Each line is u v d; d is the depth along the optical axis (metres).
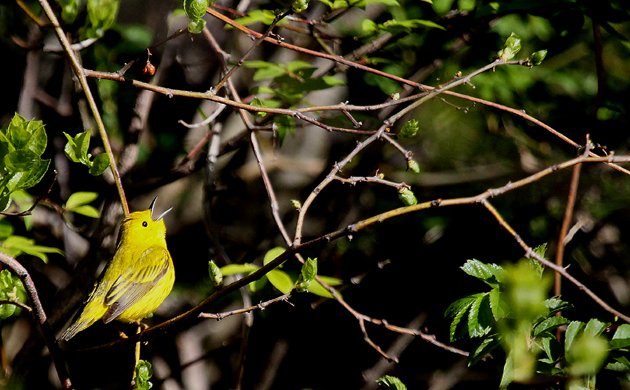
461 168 14.62
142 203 14.23
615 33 10.38
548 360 6.10
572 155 13.71
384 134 7.56
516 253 14.11
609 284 13.65
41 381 13.48
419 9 12.80
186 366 12.49
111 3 8.10
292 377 15.09
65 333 8.45
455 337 6.33
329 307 14.88
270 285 13.93
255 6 13.52
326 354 15.09
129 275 8.84
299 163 14.92
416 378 14.36
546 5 10.56
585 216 13.74
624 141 13.49
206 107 13.49
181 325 6.82
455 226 14.64
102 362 14.30
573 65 13.55
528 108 13.46
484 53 13.09
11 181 6.54
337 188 14.61
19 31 12.30
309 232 14.64
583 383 6.04
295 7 7.20
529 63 7.72
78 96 11.06
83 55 12.64
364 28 10.08
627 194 13.88
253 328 14.75
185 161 11.72
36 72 12.24
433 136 14.61
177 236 14.52
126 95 12.73
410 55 13.15
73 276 10.71
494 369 13.78
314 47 13.72
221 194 14.55
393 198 14.59
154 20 12.92
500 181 14.38
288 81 10.82
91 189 13.22
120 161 10.73
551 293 9.44
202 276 14.55
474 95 13.37
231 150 11.31
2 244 9.55
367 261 14.69
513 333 6.04
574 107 13.41
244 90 13.83
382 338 14.88
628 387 9.52
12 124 6.62
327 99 14.45
